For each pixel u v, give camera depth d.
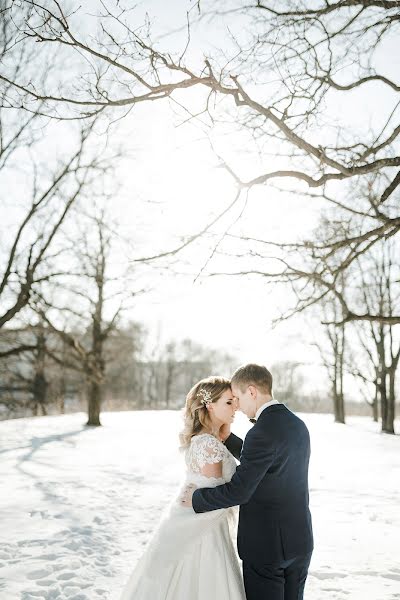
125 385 47.72
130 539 6.11
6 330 17.33
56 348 19.12
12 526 6.44
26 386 31.75
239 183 4.13
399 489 9.51
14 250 15.38
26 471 10.69
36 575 4.86
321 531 6.57
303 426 2.88
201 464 2.99
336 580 4.85
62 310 17.03
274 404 2.90
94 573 4.95
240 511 2.84
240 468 2.71
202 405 3.19
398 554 5.62
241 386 2.97
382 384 25.12
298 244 5.00
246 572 2.78
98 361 21.41
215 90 3.59
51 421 25.89
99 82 3.55
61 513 7.18
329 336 31.33
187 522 2.98
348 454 14.98
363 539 6.21
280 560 2.69
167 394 62.22
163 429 22.25
